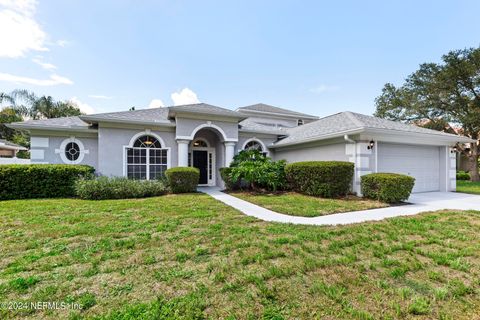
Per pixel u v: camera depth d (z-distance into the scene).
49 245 4.48
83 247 4.40
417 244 4.65
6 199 9.80
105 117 12.09
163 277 3.34
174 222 6.11
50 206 8.12
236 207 8.36
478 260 3.94
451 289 3.08
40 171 10.34
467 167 28.91
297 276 3.40
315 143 13.16
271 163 12.83
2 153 27.41
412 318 2.55
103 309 2.64
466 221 6.33
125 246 4.44
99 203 8.77
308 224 6.12
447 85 20.98
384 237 5.05
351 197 10.15
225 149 14.35
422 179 12.46
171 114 13.14
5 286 3.03
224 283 3.21
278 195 11.29
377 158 10.96
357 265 3.74
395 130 10.42
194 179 12.09
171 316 2.53
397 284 3.21
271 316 2.55
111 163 12.56
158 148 13.66
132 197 10.45
